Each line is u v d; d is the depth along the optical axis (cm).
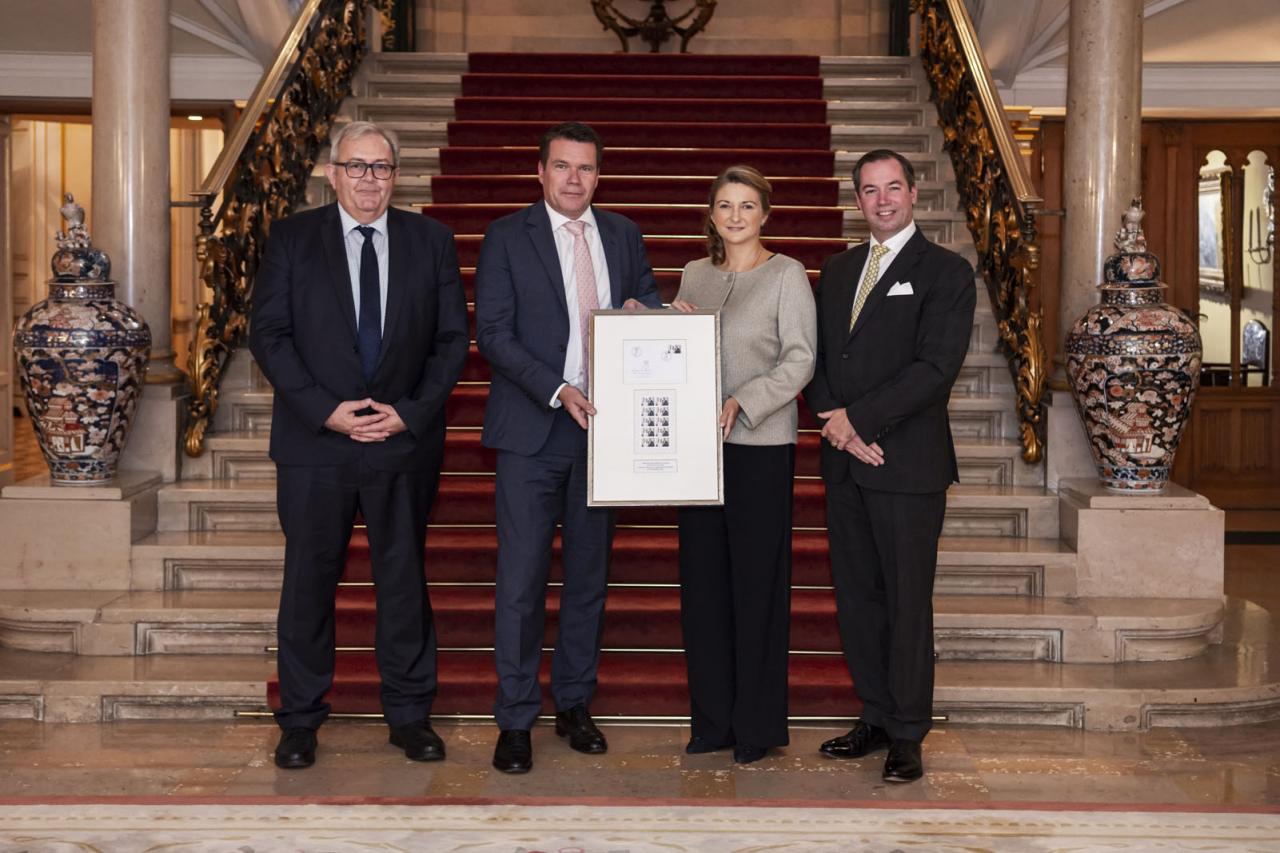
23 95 960
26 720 495
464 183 785
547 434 441
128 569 562
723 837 382
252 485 612
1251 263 1114
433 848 373
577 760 456
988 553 563
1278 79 978
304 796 415
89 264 575
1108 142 628
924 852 373
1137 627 529
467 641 529
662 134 856
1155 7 840
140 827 386
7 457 1117
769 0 1138
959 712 498
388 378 442
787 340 434
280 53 723
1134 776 446
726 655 455
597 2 1074
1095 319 570
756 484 437
